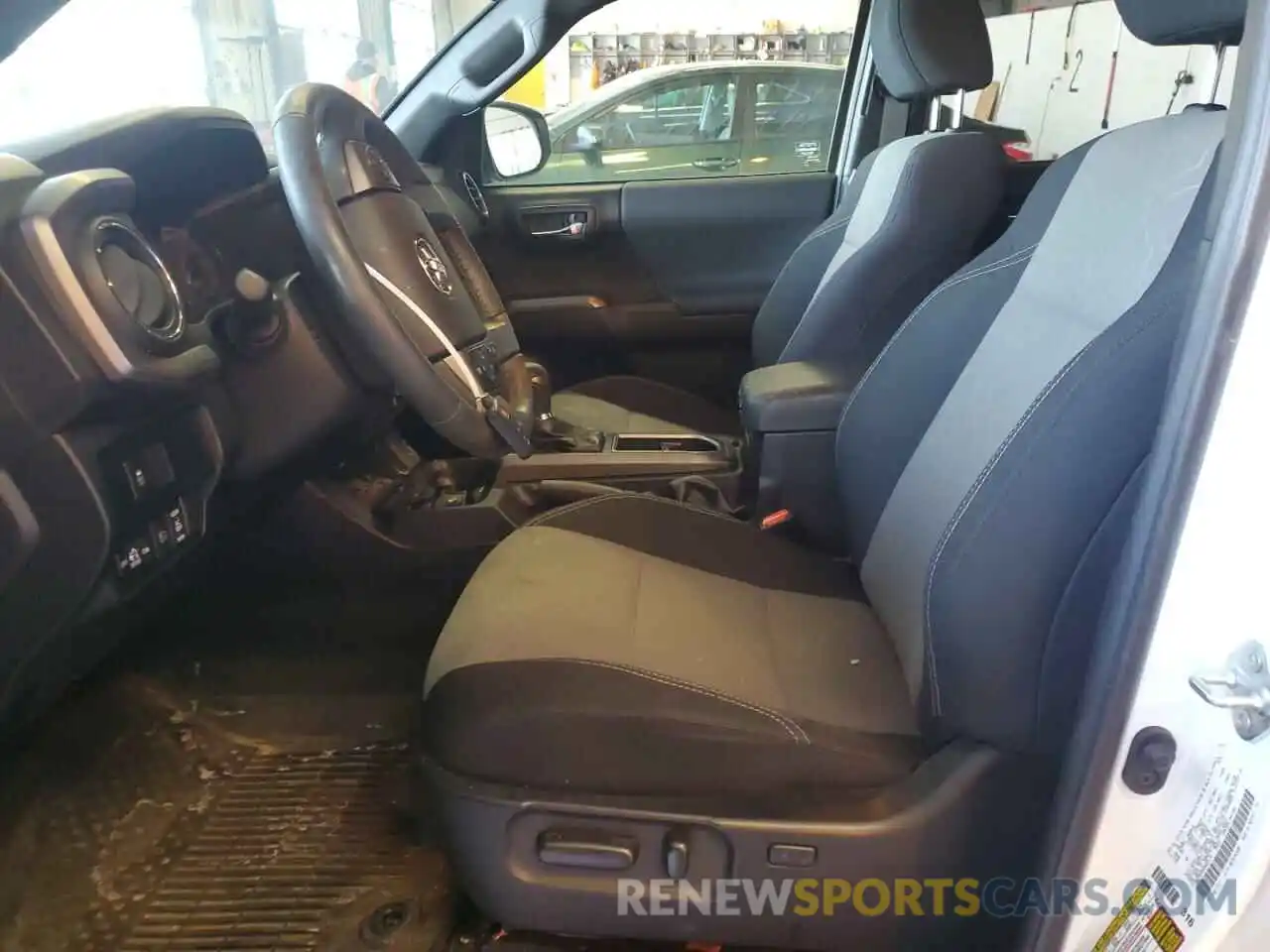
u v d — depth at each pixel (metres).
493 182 2.48
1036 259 1.15
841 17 2.39
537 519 1.51
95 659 1.26
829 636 1.30
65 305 0.88
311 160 1.16
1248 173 0.66
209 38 1.89
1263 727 0.69
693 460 1.87
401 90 2.27
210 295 1.30
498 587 1.28
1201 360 0.69
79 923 1.29
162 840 1.42
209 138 1.24
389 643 1.71
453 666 1.13
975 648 0.97
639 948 1.25
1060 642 0.93
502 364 1.39
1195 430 0.70
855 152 2.39
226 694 1.68
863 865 1.03
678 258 2.44
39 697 1.17
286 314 1.30
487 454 1.27
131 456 1.03
